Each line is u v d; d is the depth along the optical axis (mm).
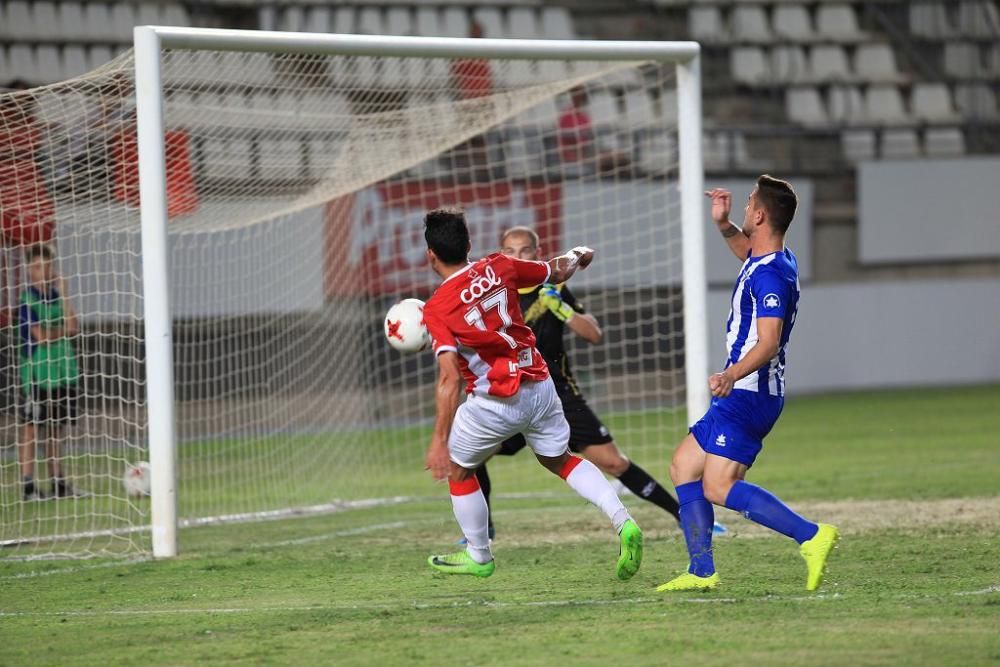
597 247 51688
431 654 15336
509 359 18766
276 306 42969
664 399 55250
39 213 30641
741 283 18188
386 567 22969
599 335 23953
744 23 75938
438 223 18594
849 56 76000
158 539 24938
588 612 17641
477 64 38594
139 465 30203
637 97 66188
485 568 19828
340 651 15695
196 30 25359
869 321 62688
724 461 18375
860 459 39125
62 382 34125
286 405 43375
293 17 65438
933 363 63781
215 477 39344
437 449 18156
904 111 74000
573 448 24797
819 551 17844
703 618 16891
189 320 41438
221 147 32688
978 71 76062
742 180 61031
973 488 31547
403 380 47781
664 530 26594
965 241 64812
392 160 34125
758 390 18125
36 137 28922
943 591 18594
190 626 17719
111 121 28844
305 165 33500
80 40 61062
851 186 68250
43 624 18328
